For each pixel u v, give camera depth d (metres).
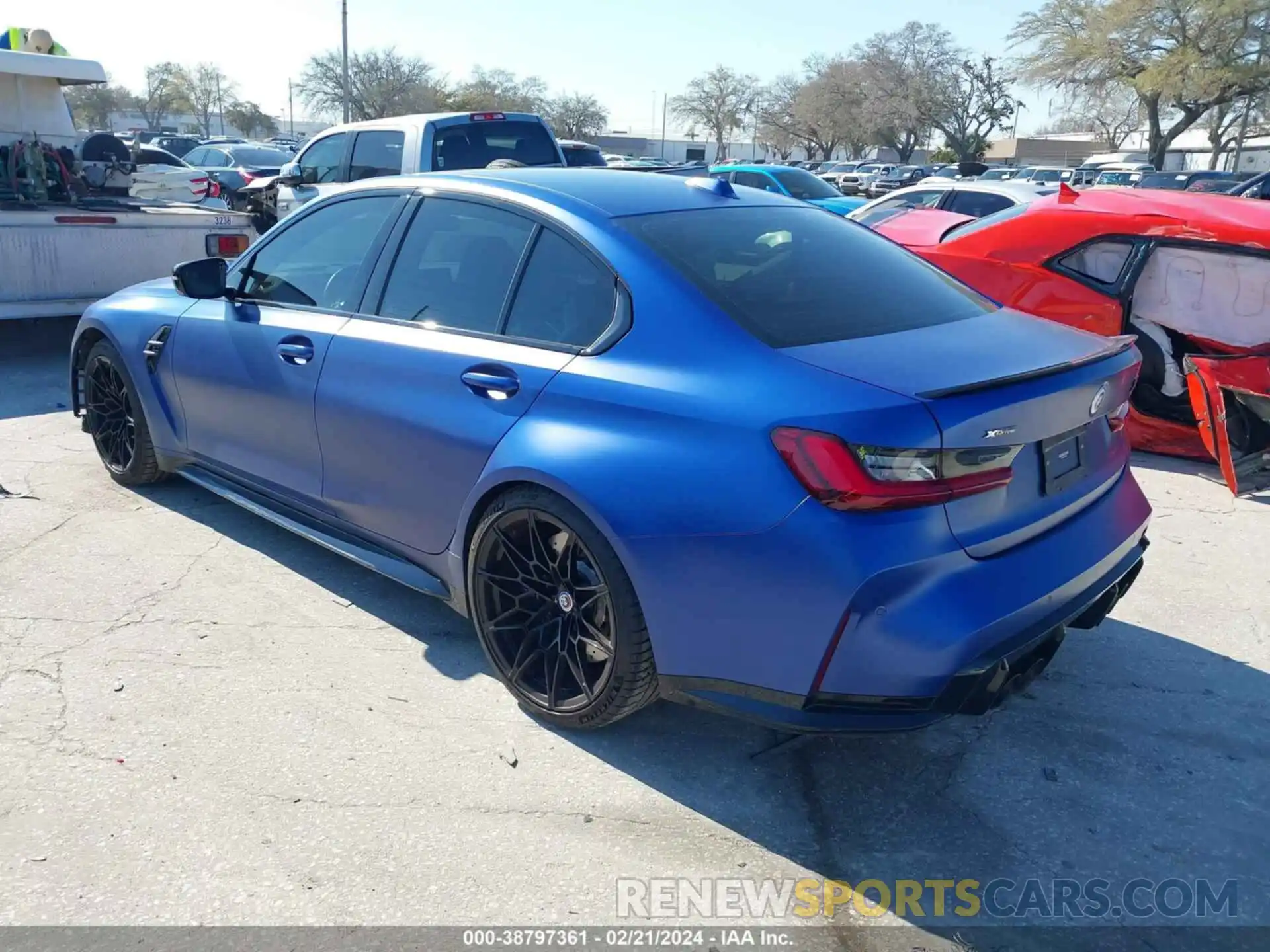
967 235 6.58
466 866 2.58
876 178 44.69
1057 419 2.70
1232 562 4.57
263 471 4.18
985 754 3.10
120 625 3.76
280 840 2.65
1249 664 3.67
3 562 4.27
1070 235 6.15
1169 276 5.91
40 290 7.42
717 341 2.77
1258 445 5.60
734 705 2.70
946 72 66.81
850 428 2.42
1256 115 52.75
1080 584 2.82
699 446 2.63
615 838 2.70
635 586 2.75
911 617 2.45
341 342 3.69
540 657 3.16
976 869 2.62
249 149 22.81
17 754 2.97
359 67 68.62
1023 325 3.20
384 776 2.92
